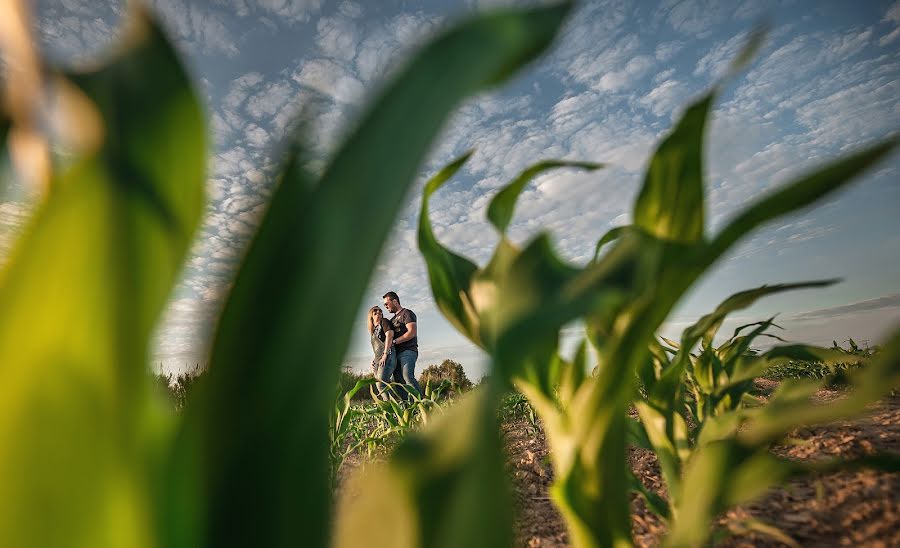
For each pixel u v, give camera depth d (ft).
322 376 0.72
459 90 0.87
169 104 0.70
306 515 0.72
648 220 1.86
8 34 0.63
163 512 0.68
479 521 0.89
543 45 1.02
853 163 1.21
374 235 0.76
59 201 0.60
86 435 0.62
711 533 3.88
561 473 2.11
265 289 0.72
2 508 0.59
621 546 2.03
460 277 2.41
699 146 1.76
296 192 0.75
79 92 0.65
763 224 1.41
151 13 0.73
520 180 2.32
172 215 0.67
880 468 2.07
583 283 1.46
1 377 0.59
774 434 2.00
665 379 3.57
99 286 0.61
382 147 0.80
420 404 9.06
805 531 3.85
